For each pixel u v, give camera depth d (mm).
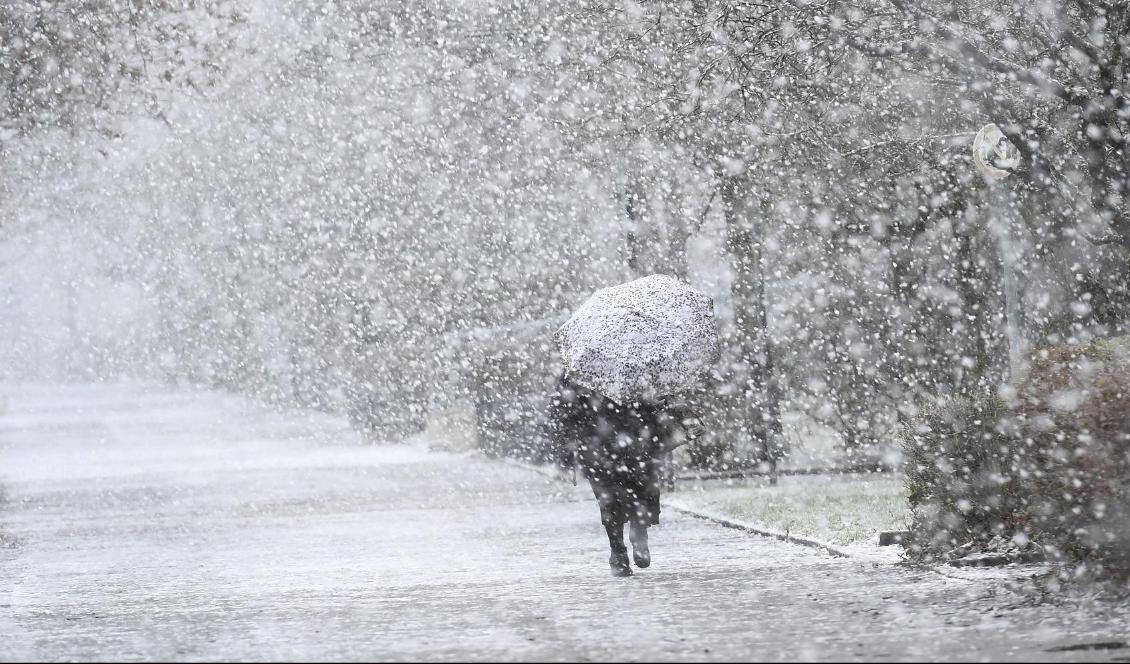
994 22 55406
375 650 34438
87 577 54406
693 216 92125
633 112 81000
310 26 111812
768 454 88250
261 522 75250
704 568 49250
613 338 46750
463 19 97562
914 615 36125
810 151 75125
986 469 44969
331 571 52875
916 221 79125
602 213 103750
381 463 126812
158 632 39312
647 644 33531
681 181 91125
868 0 54344
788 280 88250
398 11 103375
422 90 110312
